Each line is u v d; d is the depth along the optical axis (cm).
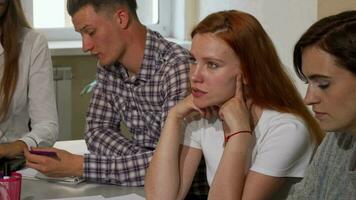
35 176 211
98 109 233
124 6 211
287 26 296
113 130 232
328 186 146
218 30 168
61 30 389
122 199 187
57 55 363
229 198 167
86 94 384
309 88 129
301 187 156
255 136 175
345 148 144
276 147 168
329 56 123
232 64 169
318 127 173
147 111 221
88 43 212
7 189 174
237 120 171
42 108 250
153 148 223
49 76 256
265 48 171
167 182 186
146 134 224
